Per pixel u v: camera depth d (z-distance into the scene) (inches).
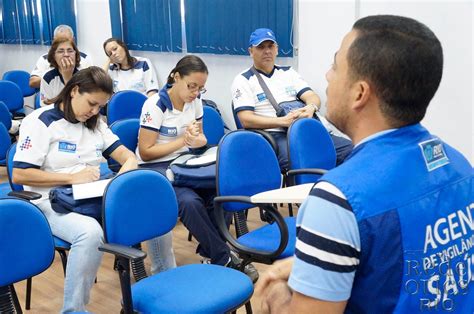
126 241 76.5
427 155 32.1
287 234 80.7
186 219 101.4
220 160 91.2
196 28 191.8
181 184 105.2
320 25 157.9
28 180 92.4
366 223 28.9
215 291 70.0
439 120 141.3
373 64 30.5
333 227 29.0
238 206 91.8
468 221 33.1
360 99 31.7
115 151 106.5
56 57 159.0
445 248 31.4
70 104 95.3
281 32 166.4
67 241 86.0
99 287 108.7
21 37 280.8
